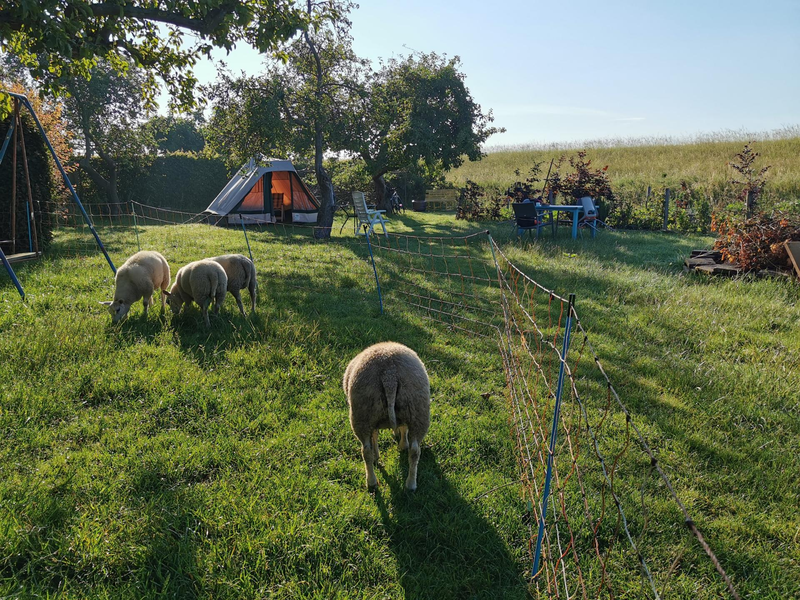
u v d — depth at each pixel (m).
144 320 7.11
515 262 12.23
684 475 4.20
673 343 7.00
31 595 2.83
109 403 4.89
